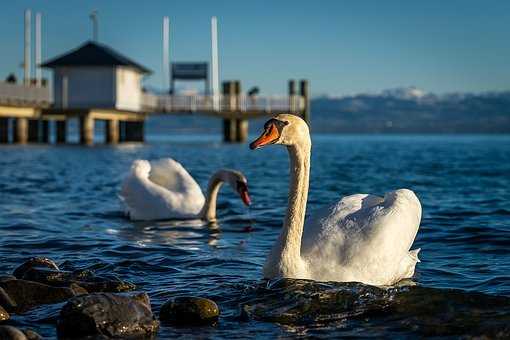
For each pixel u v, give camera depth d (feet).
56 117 181.88
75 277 29.14
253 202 57.47
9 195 61.31
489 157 136.36
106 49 177.37
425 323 24.29
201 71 213.05
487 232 41.75
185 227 45.65
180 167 53.78
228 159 123.85
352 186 71.00
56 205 55.11
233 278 30.58
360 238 29.14
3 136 166.50
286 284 27.40
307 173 28.04
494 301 26.32
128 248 37.76
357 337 23.15
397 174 87.51
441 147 206.39
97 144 180.34
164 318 24.94
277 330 23.84
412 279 30.66
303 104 189.26
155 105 186.60
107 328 23.17
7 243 38.60
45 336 23.13
